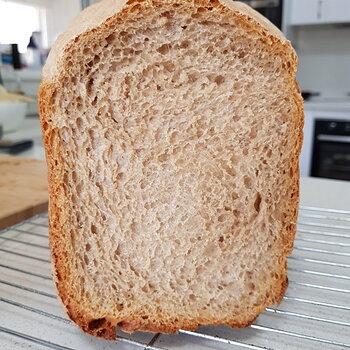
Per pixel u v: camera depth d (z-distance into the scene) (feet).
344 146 2.54
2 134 1.83
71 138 0.56
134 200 0.59
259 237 0.60
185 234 0.60
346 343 0.56
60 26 3.43
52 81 0.53
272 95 0.57
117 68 0.56
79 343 0.57
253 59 0.56
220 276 0.61
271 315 0.63
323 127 2.55
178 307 0.60
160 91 0.57
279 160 0.59
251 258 0.61
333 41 3.19
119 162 0.58
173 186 0.59
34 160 1.43
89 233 0.59
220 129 0.58
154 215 0.60
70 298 0.58
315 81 3.33
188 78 0.57
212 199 0.60
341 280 0.72
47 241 0.88
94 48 0.53
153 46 0.55
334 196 1.18
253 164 0.59
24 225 0.98
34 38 3.13
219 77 0.57
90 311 0.58
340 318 0.61
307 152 2.63
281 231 0.61
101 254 0.59
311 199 1.15
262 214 0.60
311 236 0.90
